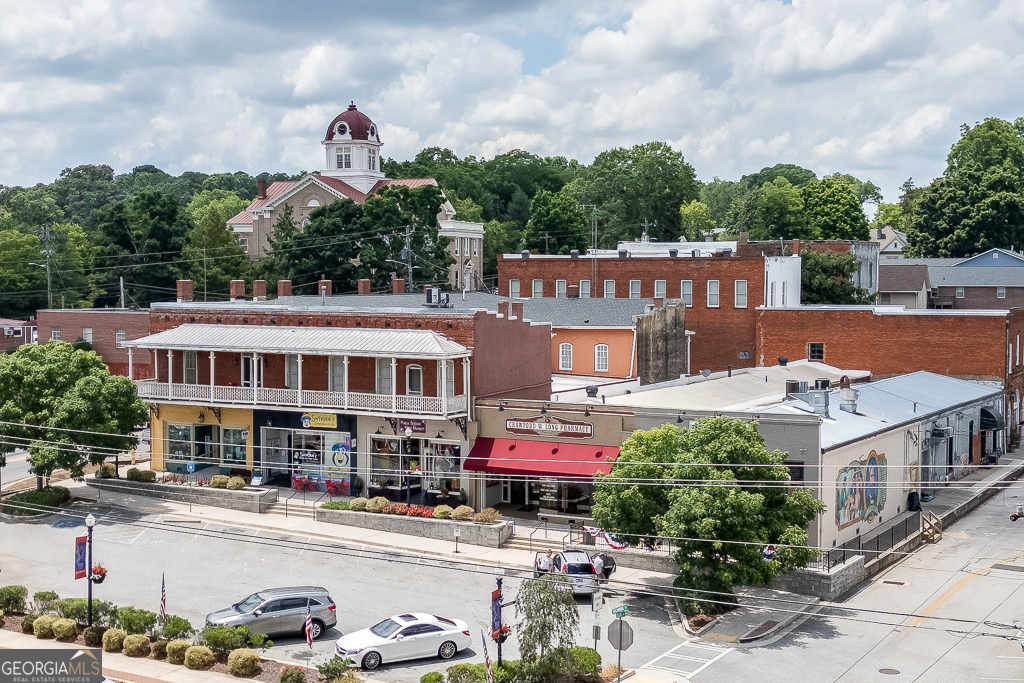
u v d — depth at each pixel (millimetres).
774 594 41719
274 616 36406
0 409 53938
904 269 117375
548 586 31953
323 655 35000
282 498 55031
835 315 77188
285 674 31875
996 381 71250
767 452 39812
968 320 72000
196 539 48875
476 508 52969
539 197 142625
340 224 101938
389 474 54906
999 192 145375
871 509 49531
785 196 153125
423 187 106812
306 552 46969
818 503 39250
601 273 89125
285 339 56750
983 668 34156
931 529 50594
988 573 45000
